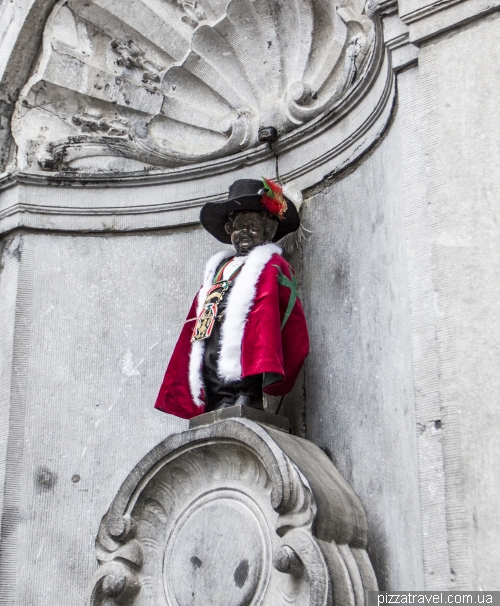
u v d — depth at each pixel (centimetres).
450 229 617
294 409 752
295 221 780
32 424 824
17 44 892
